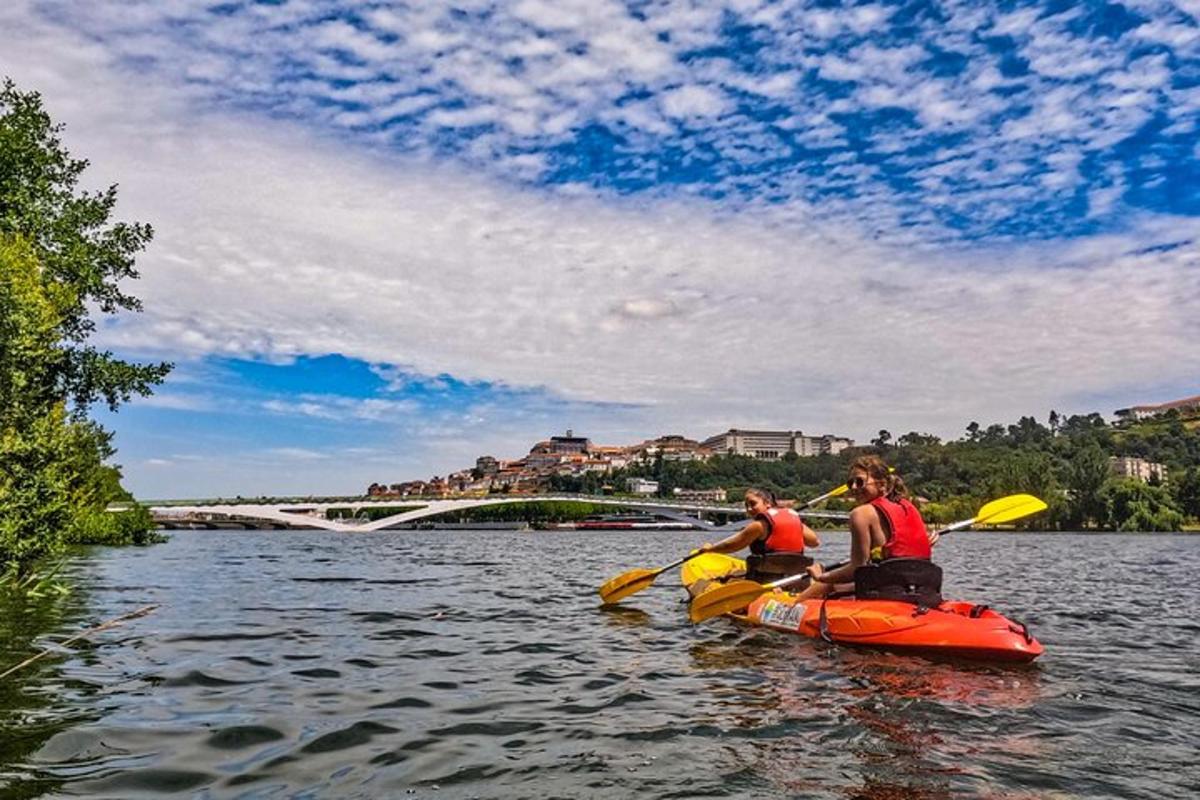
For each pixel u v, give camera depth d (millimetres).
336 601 10992
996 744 3969
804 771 3562
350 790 3350
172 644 7059
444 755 3844
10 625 8156
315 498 70938
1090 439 173750
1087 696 5043
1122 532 97125
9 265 13711
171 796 3262
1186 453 166750
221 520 87500
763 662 6207
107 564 19312
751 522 9203
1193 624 8836
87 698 4938
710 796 3250
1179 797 3242
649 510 86938
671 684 5441
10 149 19891
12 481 9828
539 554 30734
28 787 3346
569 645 7188
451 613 9602
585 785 3400
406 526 114750
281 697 5047
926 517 106438
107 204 21984
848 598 7379
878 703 4828
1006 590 13727
